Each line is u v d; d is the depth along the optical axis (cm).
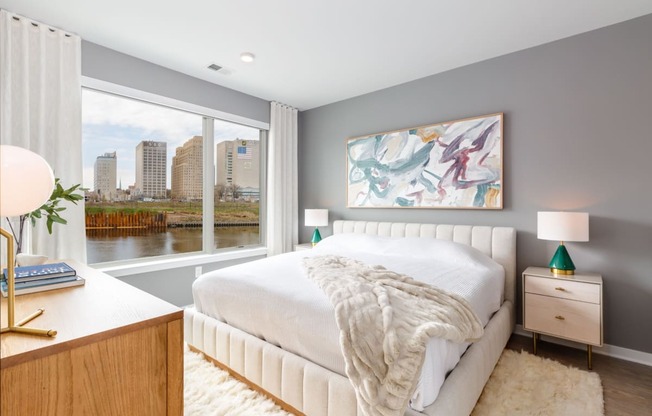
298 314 156
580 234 218
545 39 254
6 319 90
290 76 326
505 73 280
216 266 349
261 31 241
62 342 76
